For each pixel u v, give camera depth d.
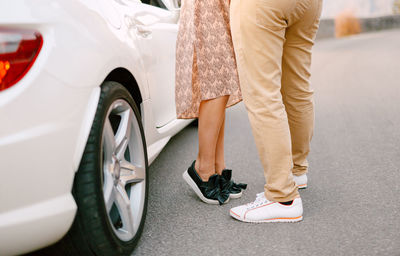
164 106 2.38
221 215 1.98
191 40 1.96
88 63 1.38
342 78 7.01
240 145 3.27
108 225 1.41
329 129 3.63
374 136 3.30
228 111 4.77
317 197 2.13
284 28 1.75
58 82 1.24
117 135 1.63
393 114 4.05
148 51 2.10
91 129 1.37
